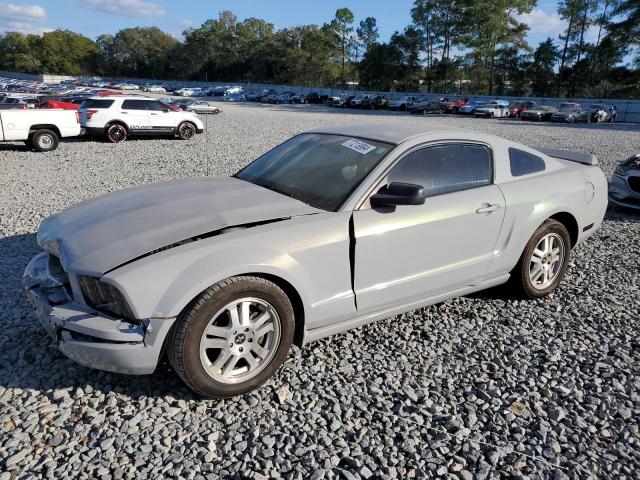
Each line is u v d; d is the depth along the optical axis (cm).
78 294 279
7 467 241
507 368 338
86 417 278
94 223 311
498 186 394
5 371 319
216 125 2458
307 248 303
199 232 289
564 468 253
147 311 261
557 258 447
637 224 725
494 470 250
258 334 294
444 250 363
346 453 258
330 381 319
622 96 6381
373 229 326
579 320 409
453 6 7369
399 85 8225
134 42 13062
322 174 360
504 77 7350
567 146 1783
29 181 988
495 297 450
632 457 261
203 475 242
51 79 10450
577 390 317
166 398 296
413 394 308
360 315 341
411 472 246
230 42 11062
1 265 497
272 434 270
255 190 358
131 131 1738
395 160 345
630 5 5622
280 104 5759
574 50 6719
